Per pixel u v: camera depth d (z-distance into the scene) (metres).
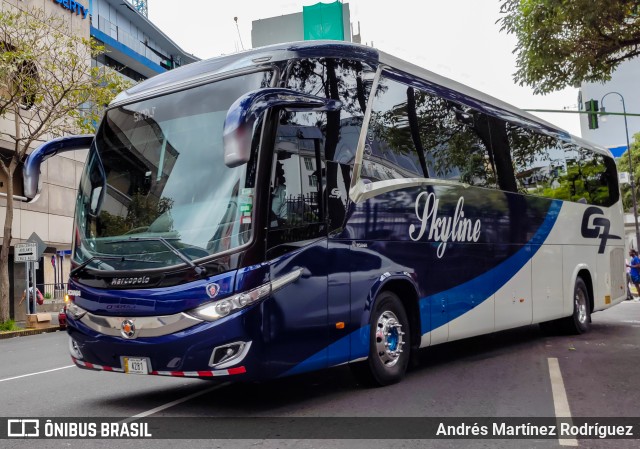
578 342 11.46
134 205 6.45
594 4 12.30
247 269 5.76
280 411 6.26
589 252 13.24
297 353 6.12
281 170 6.18
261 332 5.77
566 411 6.09
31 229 28.20
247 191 5.93
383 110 7.72
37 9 25.36
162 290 5.84
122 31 50.66
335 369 8.74
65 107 23.58
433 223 8.34
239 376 5.70
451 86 9.45
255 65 6.55
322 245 6.50
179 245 5.95
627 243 55.78
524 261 10.67
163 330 5.79
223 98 6.49
